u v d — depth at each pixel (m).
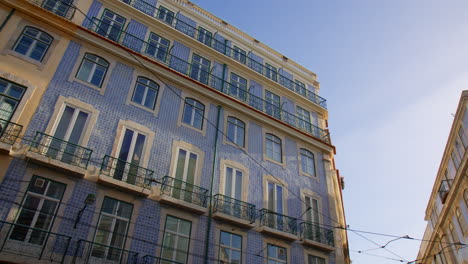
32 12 11.58
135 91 12.36
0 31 10.73
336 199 15.67
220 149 13.19
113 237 9.52
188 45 15.32
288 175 14.48
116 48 12.63
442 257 24.02
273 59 18.52
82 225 9.20
